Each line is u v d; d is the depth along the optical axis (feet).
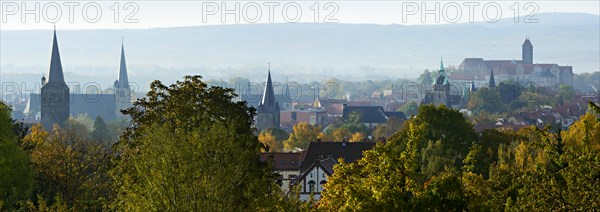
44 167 311.27
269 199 182.70
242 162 191.72
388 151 169.07
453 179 165.58
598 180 152.76
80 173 310.65
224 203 184.03
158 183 182.39
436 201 162.81
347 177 176.35
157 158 184.75
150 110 268.82
